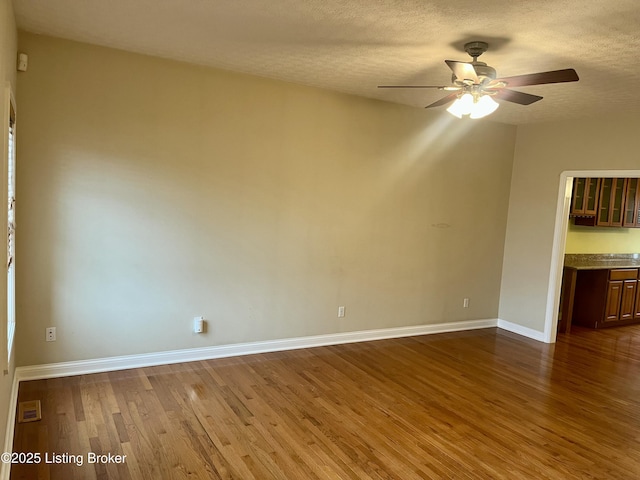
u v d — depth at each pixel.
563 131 5.17
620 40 2.76
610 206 6.23
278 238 4.38
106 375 3.69
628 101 4.16
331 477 2.53
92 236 3.59
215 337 4.20
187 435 2.88
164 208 3.83
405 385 3.87
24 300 3.41
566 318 5.86
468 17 2.54
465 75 2.67
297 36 3.01
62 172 3.45
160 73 3.70
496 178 5.66
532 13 2.44
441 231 5.36
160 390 3.49
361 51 3.23
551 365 4.55
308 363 4.25
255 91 4.10
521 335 5.60
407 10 2.49
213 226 4.05
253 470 2.55
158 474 2.47
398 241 5.09
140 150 3.69
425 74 3.75
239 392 3.54
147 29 3.05
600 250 6.70
